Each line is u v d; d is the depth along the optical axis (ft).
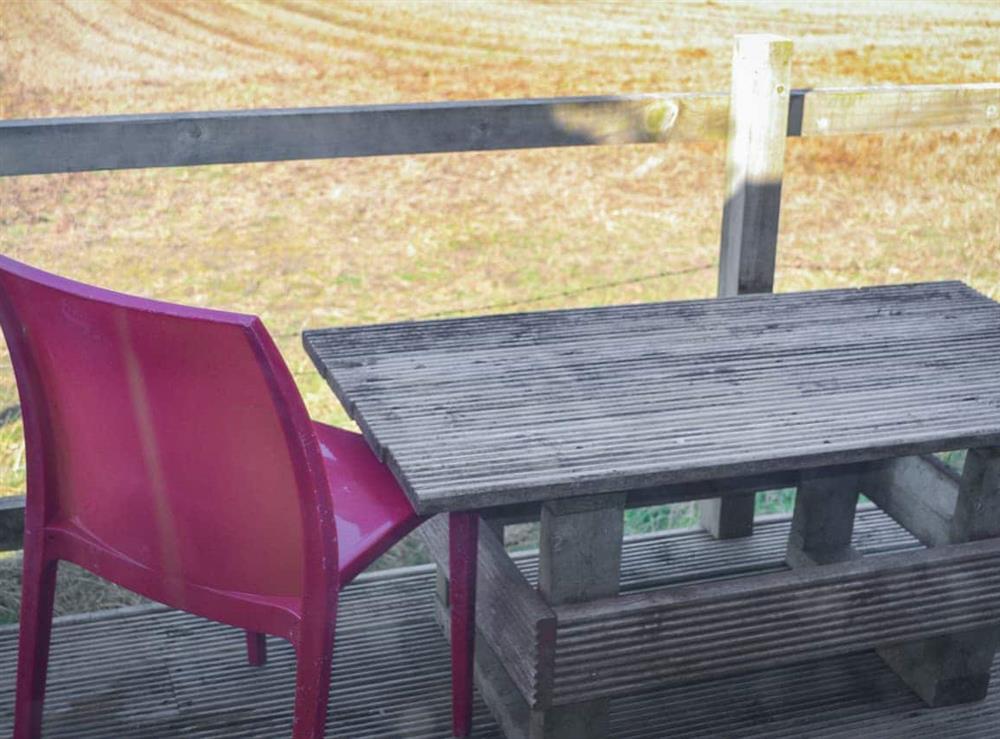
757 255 9.27
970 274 18.17
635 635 6.37
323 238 19.90
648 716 7.57
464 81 28.22
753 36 8.91
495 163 24.18
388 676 8.00
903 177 23.17
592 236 20.35
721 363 7.04
